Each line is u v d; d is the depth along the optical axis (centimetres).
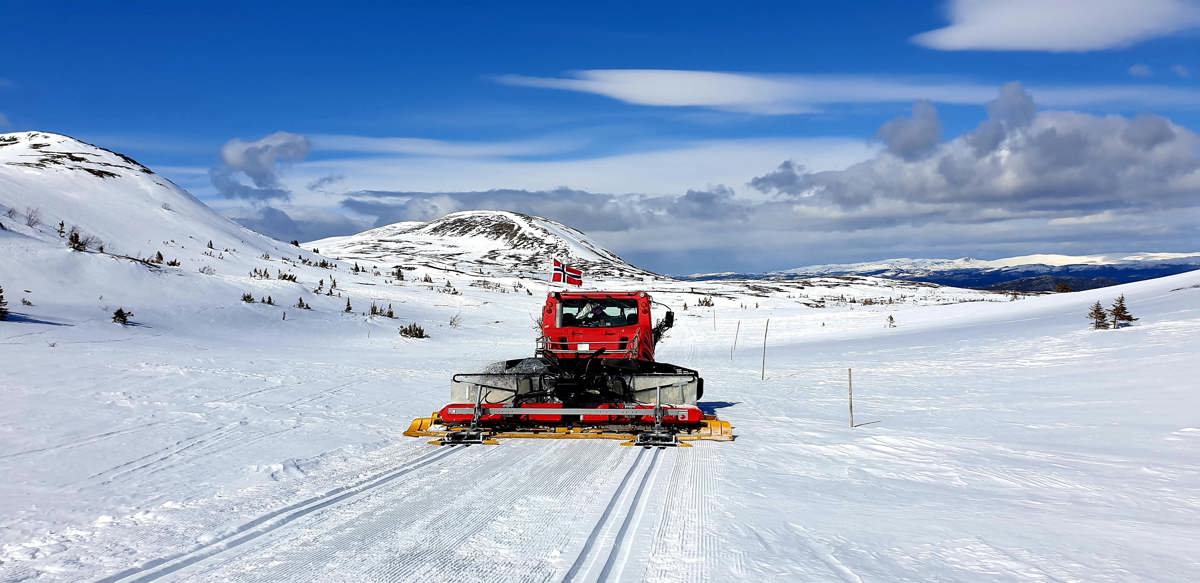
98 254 3203
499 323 4425
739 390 1537
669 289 9019
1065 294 4322
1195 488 628
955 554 448
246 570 404
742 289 9281
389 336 3256
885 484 648
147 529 479
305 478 637
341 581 389
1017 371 1650
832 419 1084
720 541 467
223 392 1177
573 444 821
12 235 3053
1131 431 895
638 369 934
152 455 715
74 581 383
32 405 934
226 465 681
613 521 510
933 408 1186
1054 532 498
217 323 2795
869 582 395
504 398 902
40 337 1773
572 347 994
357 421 981
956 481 663
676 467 703
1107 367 1516
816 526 507
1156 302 2858
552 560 426
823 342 3253
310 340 2872
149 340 2072
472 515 523
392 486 612
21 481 597
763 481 648
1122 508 567
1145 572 416
